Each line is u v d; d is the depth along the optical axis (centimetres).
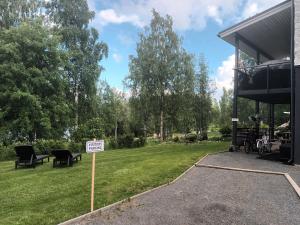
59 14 2559
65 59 2291
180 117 2519
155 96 2458
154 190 638
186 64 2469
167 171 820
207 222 459
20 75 1967
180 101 2470
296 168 868
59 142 1580
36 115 2012
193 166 898
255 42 1440
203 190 637
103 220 468
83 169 919
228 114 3338
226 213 498
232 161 989
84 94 2612
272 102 1670
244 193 612
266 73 1181
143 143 1978
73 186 682
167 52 2439
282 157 1039
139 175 778
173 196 594
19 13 2383
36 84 2028
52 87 2158
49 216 480
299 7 980
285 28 1240
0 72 1927
